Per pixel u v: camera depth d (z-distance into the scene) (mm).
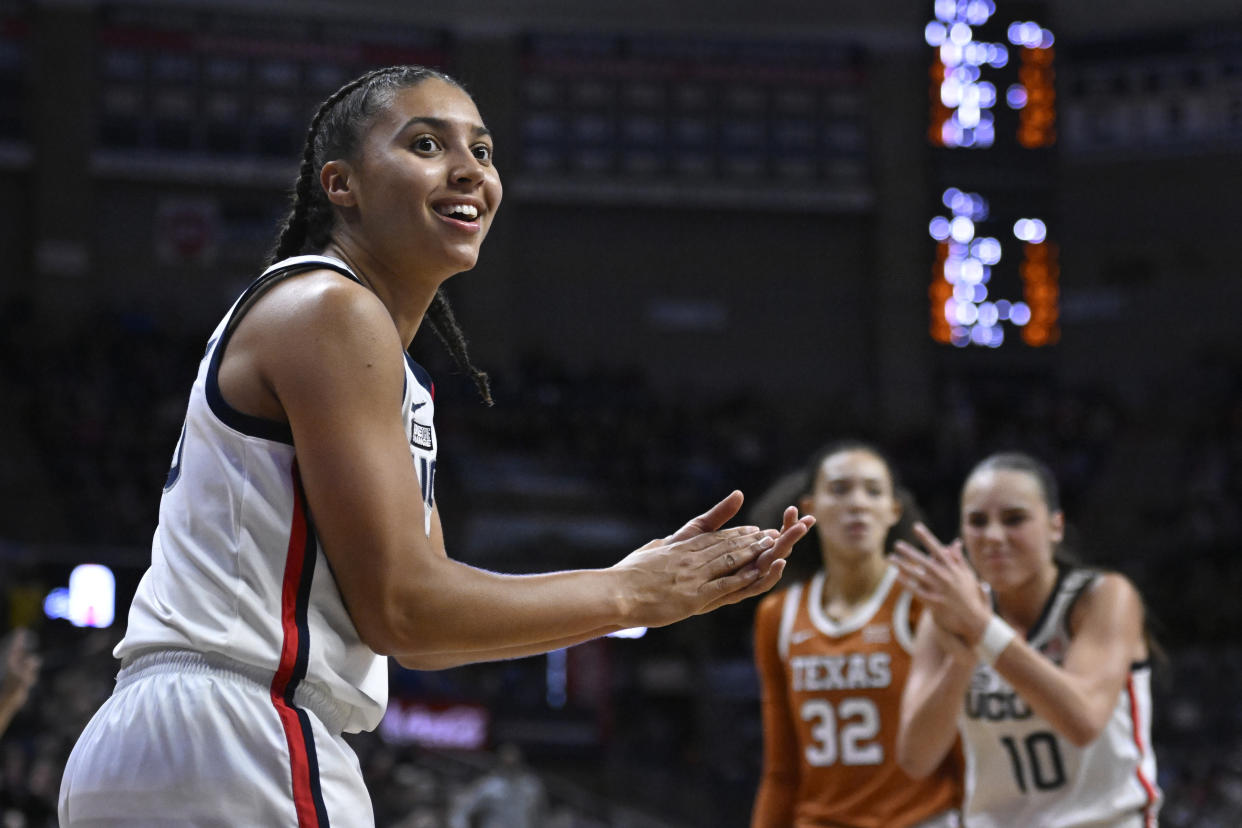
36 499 34031
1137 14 45562
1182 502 41312
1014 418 42719
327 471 3453
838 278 46000
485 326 43562
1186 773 30281
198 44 42969
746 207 45781
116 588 25203
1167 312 45375
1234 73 45250
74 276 41281
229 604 3506
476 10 44969
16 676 7051
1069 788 7039
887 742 8094
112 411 37250
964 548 8078
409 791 23703
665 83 45719
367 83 3977
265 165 43031
